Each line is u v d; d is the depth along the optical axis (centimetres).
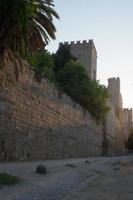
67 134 5909
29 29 2891
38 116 4488
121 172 3497
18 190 1680
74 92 7556
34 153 4344
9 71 3612
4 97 3538
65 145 5775
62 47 8862
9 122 3656
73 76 7662
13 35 2777
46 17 2964
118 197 1703
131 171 3678
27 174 2372
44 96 4716
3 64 3142
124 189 2041
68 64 7788
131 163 5556
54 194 1705
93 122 8206
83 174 3034
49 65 6638
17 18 2661
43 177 2320
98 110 8225
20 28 2697
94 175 3059
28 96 4147
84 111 7244
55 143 5209
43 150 4675
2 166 2834
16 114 3822
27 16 2688
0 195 1504
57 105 5328
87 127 7531
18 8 2644
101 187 2130
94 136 8356
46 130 4803
